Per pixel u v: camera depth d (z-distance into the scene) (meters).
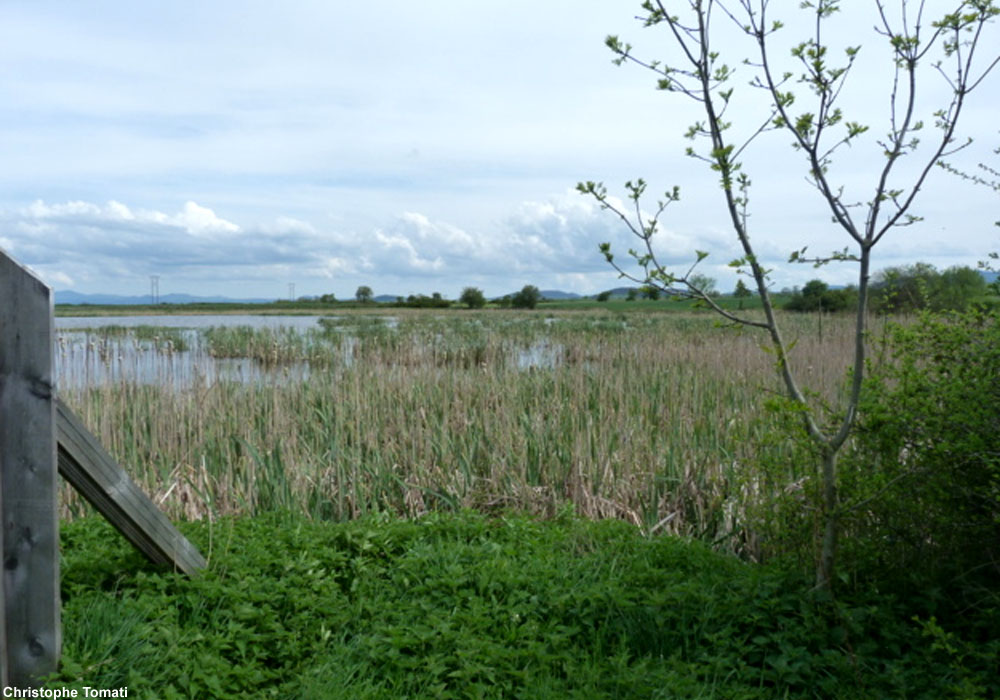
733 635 4.20
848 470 4.55
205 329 23.86
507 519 6.08
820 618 4.12
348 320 31.47
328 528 5.77
